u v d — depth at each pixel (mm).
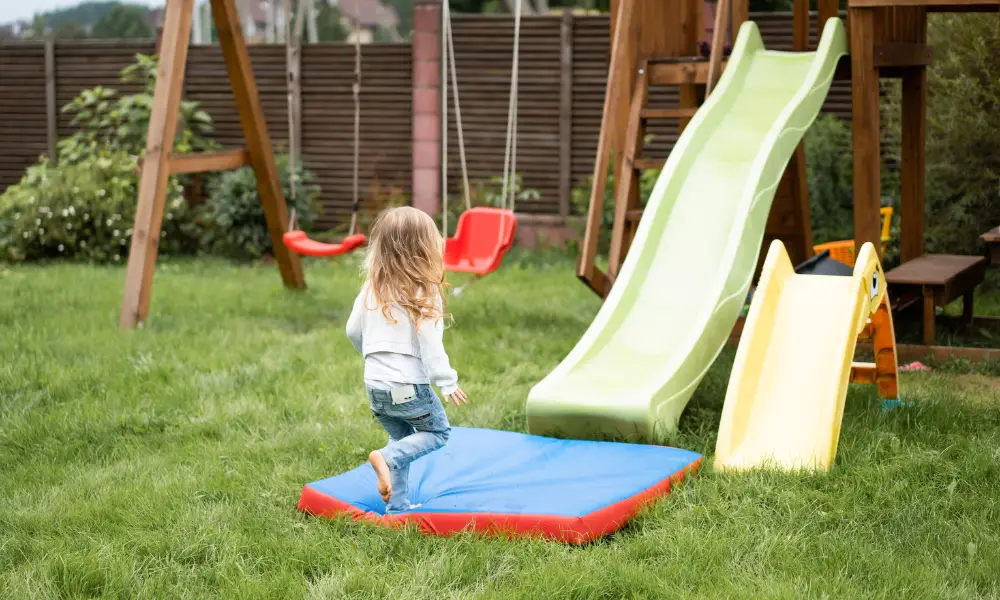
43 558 3535
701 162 6520
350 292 10031
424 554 3586
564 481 4102
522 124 12602
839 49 7309
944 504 3941
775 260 5215
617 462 4348
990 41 9078
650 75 7703
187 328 7883
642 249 5984
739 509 3875
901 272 7367
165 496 4156
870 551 3479
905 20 7664
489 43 12508
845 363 4605
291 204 12273
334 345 7410
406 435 4066
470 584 3357
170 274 11078
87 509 3996
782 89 7078
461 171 12828
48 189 11992
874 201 6867
